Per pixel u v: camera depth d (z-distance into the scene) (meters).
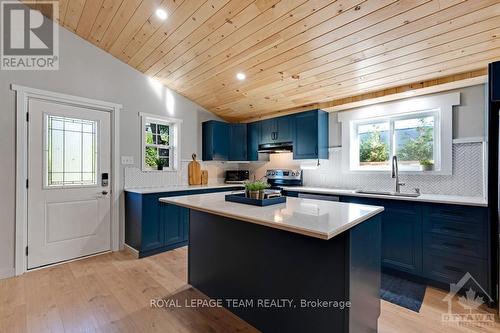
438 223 2.33
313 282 1.49
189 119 4.23
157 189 3.47
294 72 2.98
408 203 2.51
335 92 3.25
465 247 2.20
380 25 2.04
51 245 2.87
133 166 3.54
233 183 4.56
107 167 3.32
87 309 2.01
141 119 3.62
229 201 2.08
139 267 2.84
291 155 4.24
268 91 3.56
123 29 2.80
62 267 2.81
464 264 2.21
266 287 1.74
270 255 1.72
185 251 3.38
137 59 3.32
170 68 3.39
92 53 3.17
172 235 3.44
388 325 1.83
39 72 2.78
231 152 4.51
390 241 2.62
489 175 2.07
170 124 4.05
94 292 2.28
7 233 2.56
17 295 2.20
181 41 2.79
